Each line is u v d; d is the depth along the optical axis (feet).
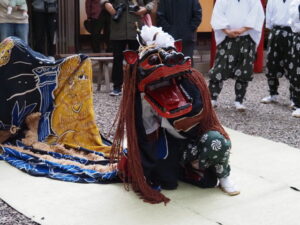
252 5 18.61
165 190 11.49
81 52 27.32
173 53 10.30
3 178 12.00
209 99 11.13
